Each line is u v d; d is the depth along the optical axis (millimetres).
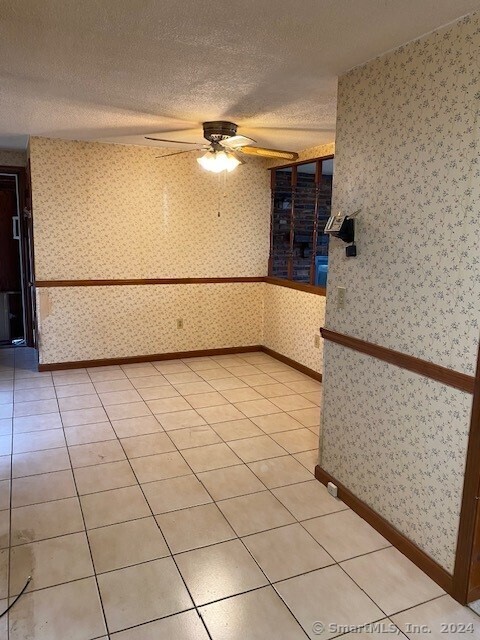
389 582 1954
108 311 4789
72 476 2705
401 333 2068
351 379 2424
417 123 1908
